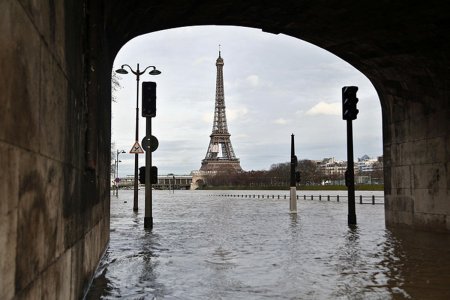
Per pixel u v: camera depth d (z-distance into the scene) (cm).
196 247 1525
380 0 1505
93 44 905
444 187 1789
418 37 1692
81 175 765
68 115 618
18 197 362
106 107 1370
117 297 843
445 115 1769
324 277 1025
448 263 1198
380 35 1802
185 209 4228
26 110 387
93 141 894
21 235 372
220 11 1772
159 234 1927
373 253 1379
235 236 1864
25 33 382
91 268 951
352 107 2302
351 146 2327
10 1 339
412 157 2006
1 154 316
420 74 1870
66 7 600
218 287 930
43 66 455
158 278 1017
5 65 327
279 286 939
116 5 1269
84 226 816
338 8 1645
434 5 1457
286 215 3253
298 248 1500
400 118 2100
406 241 1648
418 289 909
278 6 1703
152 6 1581
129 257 1309
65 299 594
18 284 364
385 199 2266
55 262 522
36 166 425
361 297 847
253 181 17300
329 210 3878
